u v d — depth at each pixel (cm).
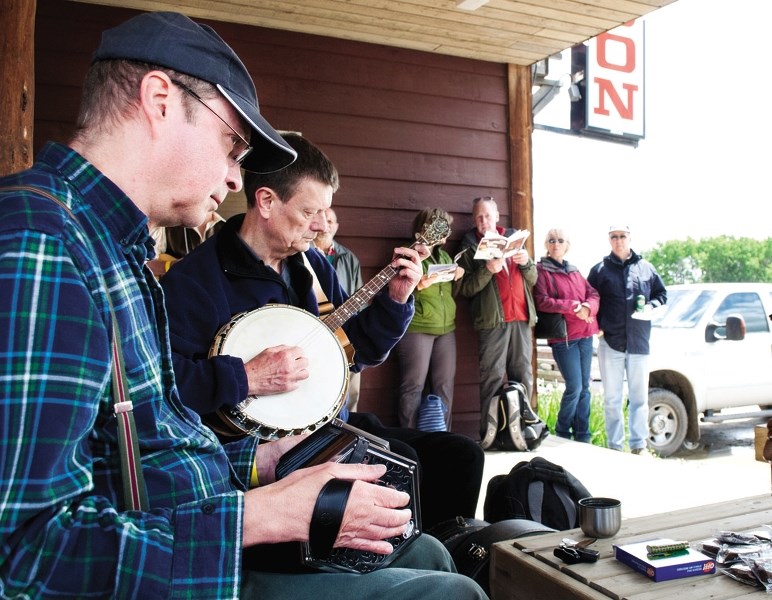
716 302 654
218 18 450
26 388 75
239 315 185
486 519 241
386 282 215
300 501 96
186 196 101
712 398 629
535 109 778
